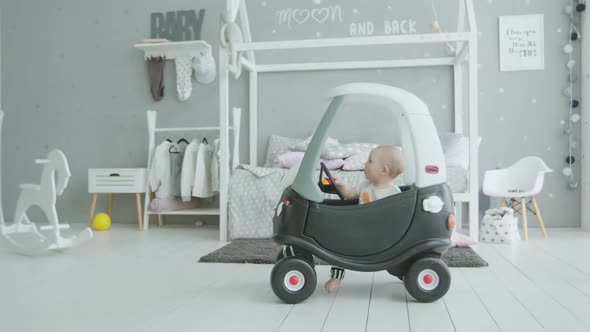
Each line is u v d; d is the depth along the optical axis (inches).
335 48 146.7
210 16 152.7
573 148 136.7
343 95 63.3
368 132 144.0
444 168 64.5
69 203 160.6
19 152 164.2
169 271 82.2
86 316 57.4
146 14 156.6
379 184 67.4
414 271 62.1
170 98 154.9
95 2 159.6
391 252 62.2
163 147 138.8
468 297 64.6
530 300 62.9
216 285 72.2
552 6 137.3
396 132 142.7
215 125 152.9
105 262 90.4
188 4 153.9
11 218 164.4
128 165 158.2
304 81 147.6
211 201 150.8
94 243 113.7
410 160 69.3
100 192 143.0
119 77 158.7
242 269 83.7
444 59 138.6
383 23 144.1
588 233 124.0
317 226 62.8
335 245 62.7
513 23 138.7
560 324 53.1
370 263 62.3
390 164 65.9
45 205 98.7
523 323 53.5
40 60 163.2
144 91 157.1
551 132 137.6
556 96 137.5
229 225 117.1
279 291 61.7
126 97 158.2
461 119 138.6
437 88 141.6
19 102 164.4
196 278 76.9
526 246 104.0
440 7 141.7
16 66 164.6
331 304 62.0
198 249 104.7
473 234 107.7
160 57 153.5
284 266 61.7
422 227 62.1
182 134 153.8
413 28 142.9
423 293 62.0
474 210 107.5
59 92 162.1
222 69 116.0
